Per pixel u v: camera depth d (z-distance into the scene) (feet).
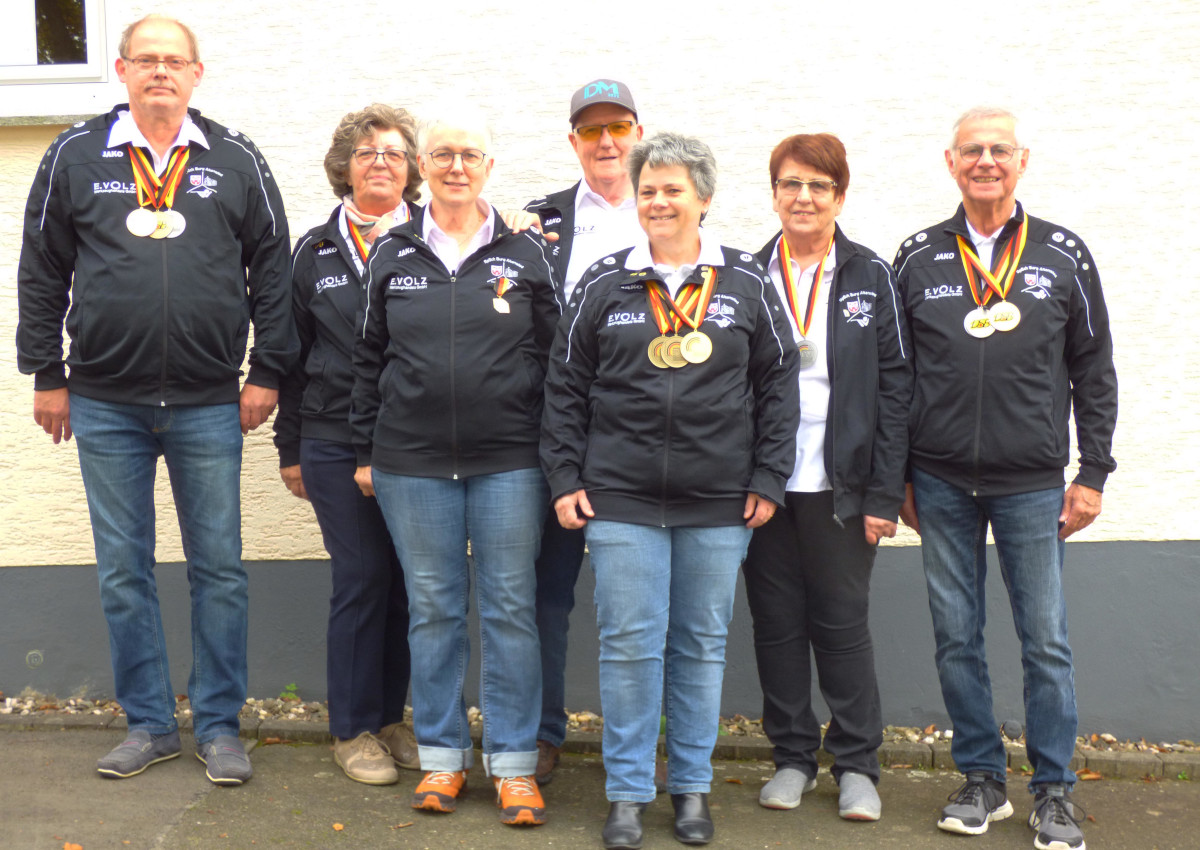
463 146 10.56
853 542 11.23
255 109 14.05
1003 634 13.79
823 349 11.17
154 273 10.83
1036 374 10.57
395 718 12.54
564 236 12.09
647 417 10.16
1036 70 13.53
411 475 10.71
